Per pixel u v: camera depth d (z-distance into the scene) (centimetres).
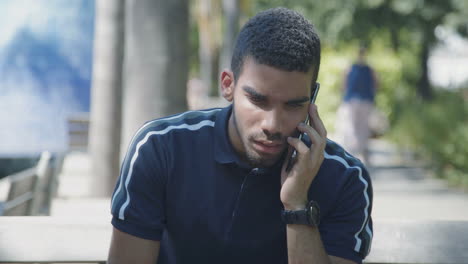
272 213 250
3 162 839
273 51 223
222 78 246
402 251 276
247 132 232
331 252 254
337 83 1923
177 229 251
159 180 247
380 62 2136
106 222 266
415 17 2081
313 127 250
